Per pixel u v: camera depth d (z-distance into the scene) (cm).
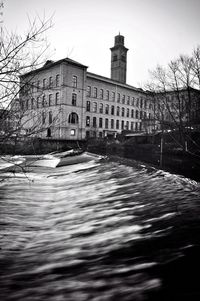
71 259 600
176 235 665
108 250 635
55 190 1512
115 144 4066
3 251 654
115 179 1662
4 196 1286
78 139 4300
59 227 862
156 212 895
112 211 991
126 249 629
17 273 536
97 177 1817
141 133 4069
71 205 1155
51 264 579
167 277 471
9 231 805
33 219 958
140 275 491
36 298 440
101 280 489
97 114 5359
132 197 1165
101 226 832
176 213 845
